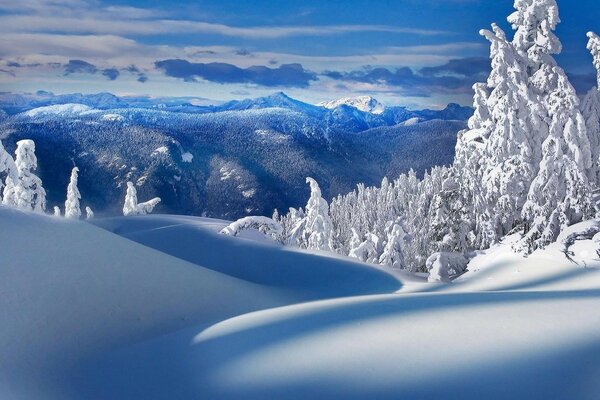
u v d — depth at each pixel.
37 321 11.73
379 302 12.34
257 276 27.80
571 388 6.48
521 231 30.97
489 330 8.80
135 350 10.65
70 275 14.20
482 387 6.73
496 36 34.03
